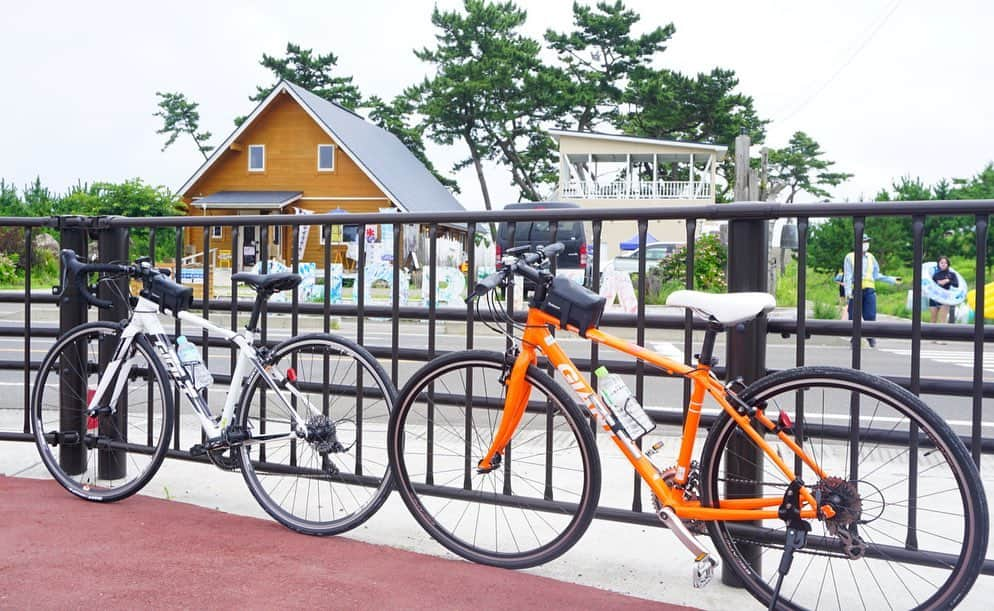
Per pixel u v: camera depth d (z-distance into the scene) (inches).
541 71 1628.9
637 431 112.7
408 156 1552.7
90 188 1015.0
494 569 123.2
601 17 1642.5
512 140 1717.5
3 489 159.0
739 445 111.8
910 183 1103.0
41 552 123.8
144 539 130.9
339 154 1246.9
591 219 127.6
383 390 134.9
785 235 542.0
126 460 170.9
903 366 397.1
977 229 109.2
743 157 648.4
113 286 168.6
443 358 128.2
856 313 115.6
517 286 247.8
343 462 145.3
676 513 110.4
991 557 120.8
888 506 116.6
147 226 165.8
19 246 839.7
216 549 127.0
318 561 123.0
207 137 2108.8
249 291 486.6
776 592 103.2
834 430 114.5
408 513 150.1
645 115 1621.6
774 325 121.3
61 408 166.7
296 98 1223.5
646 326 131.4
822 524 101.7
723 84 1583.4
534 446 189.5
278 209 1256.8
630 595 114.1
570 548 123.3
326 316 151.7
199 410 146.3
